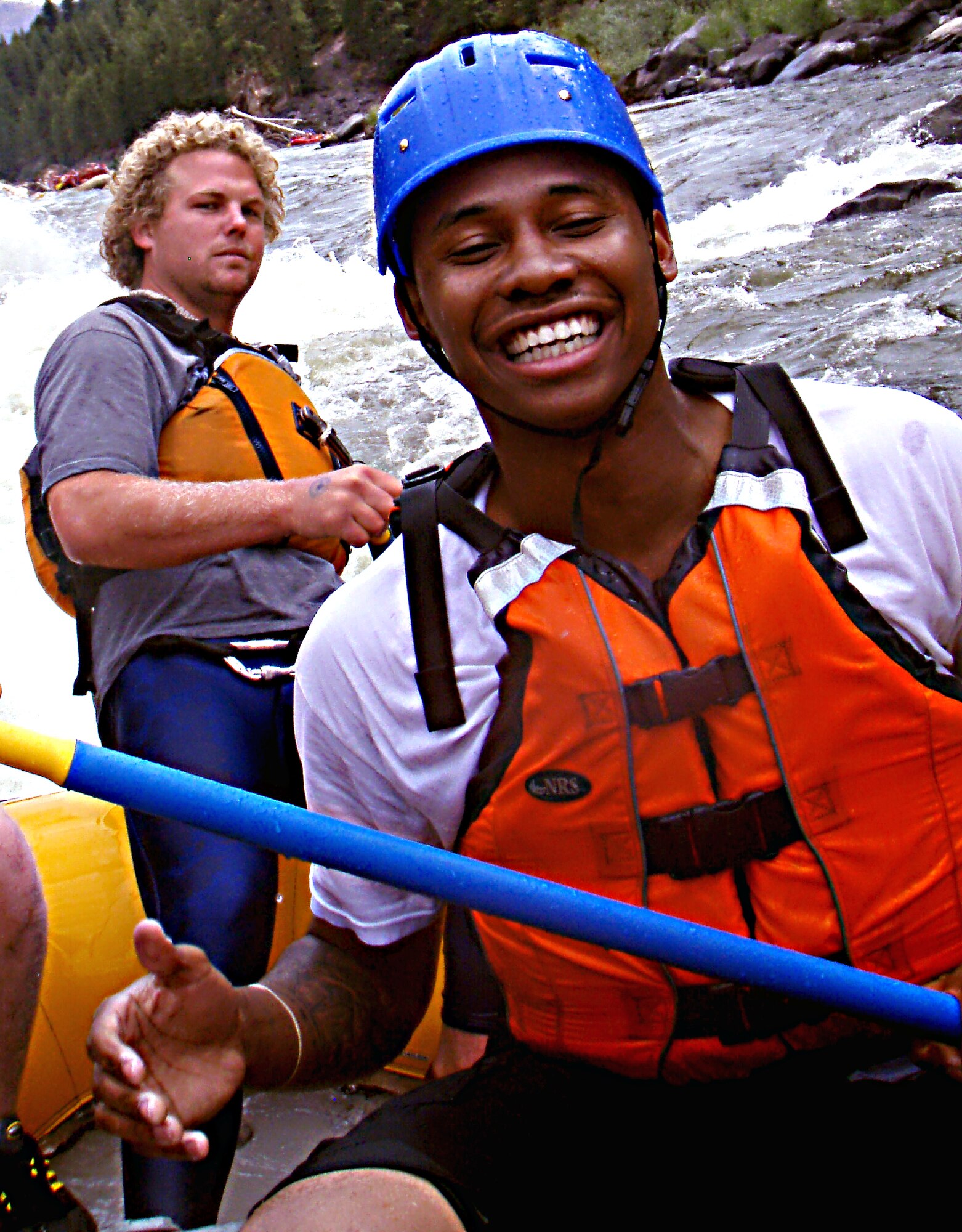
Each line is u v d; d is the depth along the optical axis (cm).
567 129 105
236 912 158
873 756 107
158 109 5384
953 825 110
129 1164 136
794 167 970
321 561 195
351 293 777
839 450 111
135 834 174
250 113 4425
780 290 539
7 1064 119
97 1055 98
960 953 111
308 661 120
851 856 108
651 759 108
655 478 111
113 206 212
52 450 182
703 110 1380
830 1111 112
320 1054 116
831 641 106
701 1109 115
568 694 109
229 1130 139
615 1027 113
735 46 1767
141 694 175
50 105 6097
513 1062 121
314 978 120
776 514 108
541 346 107
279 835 103
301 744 125
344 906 121
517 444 112
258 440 193
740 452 111
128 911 174
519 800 111
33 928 121
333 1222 101
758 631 107
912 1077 113
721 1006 110
